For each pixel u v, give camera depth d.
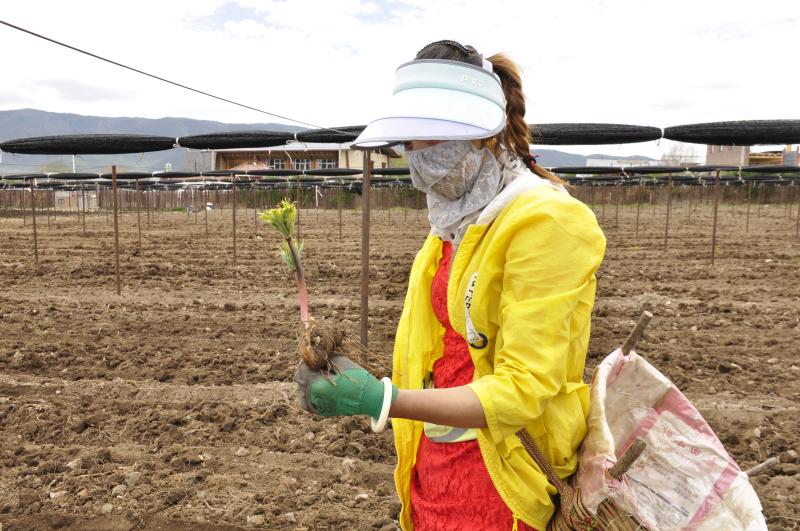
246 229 21.55
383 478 3.83
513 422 1.45
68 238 18.11
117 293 9.38
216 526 3.33
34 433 4.45
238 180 26.66
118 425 4.60
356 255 14.01
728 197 36.56
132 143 7.15
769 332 7.12
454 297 1.64
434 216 1.69
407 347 1.82
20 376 5.64
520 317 1.46
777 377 5.61
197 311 8.25
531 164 1.73
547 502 1.61
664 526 1.64
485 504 1.66
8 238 18.02
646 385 1.72
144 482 3.77
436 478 1.75
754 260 12.79
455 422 1.45
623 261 12.69
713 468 1.64
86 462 3.95
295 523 3.35
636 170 19.31
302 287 1.54
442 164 1.56
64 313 8.04
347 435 4.39
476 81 1.52
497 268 1.55
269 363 6.00
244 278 10.88
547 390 1.45
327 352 1.48
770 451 4.17
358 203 35.25
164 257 13.52
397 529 3.25
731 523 1.59
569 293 1.45
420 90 1.53
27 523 3.34
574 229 1.46
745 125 5.57
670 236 17.88
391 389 1.44
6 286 10.02
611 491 1.48
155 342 6.72
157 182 28.00
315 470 3.91
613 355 1.73
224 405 4.93
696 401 5.06
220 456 4.12
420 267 1.81
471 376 1.70
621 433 1.74
